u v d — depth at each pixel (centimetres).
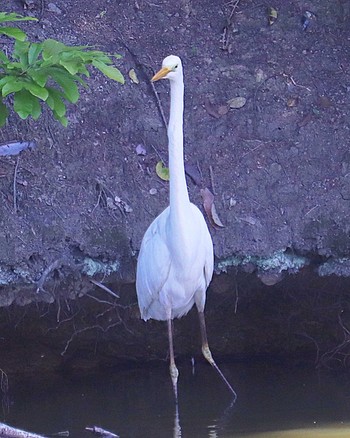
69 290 1022
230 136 1136
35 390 1084
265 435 862
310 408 973
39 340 1089
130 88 1157
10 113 1088
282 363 1174
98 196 1060
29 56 731
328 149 1128
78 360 1132
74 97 726
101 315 1072
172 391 1068
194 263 916
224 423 916
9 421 955
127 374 1145
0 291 996
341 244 1058
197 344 1162
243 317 1130
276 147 1129
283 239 1056
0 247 990
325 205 1080
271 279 1056
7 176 1051
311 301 1105
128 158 1104
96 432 882
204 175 1101
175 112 867
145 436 874
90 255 1021
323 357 1155
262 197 1088
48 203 1041
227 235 1052
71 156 1086
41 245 1006
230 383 1095
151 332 1122
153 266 923
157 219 941
